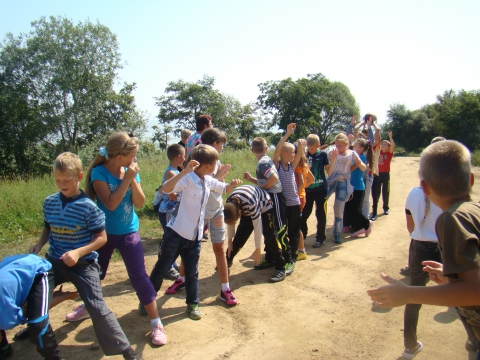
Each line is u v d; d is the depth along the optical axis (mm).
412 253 3396
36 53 31453
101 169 3385
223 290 4406
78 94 32219
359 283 5020
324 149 7215
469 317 1980
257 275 5285
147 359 3281
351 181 7016
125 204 3463
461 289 1745
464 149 1983
